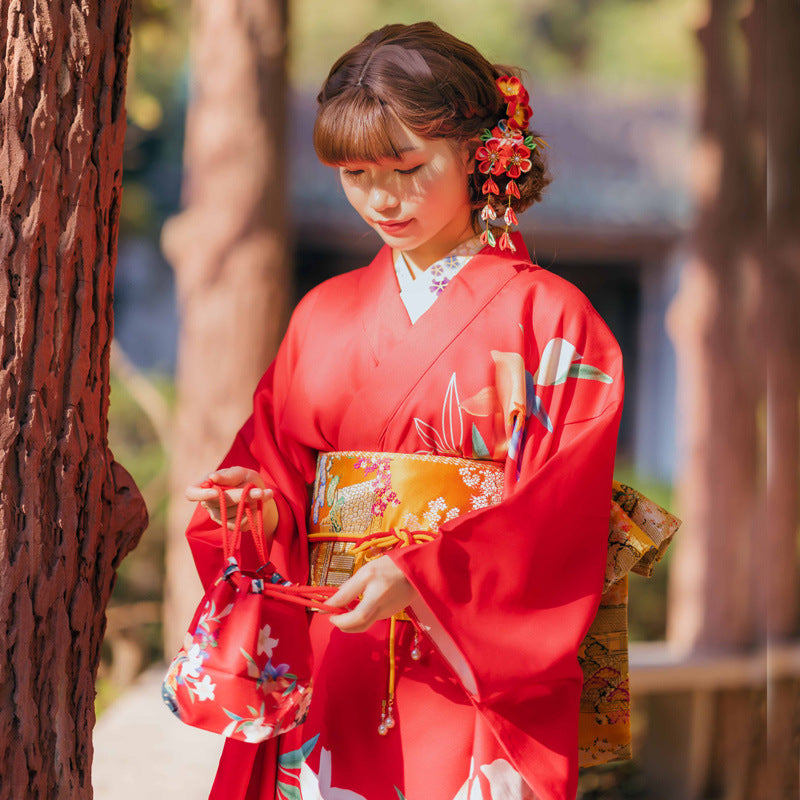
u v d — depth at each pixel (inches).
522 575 87.5
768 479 281.6
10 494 90.2
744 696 289.6
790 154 244.8
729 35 364.2
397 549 84.6
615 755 102.2
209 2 306.8
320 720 94.7
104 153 96.9
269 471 102.2
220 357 299.4
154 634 372.8
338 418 97.0
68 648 94.6
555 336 94.3
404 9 894.4
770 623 269.9
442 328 94.5
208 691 84.9
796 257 268.8
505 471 92.2
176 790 203.5
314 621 98.9
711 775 286.8
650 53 911.7
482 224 102.4
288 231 309.1
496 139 95.7
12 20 91.6
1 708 89.5
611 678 101.7
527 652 87.0
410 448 93.7
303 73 838.5
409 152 91.0
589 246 585.9
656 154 596.1
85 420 95.7
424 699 91.4
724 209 360.8
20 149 90.9
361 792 91.9
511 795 89.4
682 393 419.5
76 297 94.5
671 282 601.6
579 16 932.0
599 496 91.6
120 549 102.0
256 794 99.4
